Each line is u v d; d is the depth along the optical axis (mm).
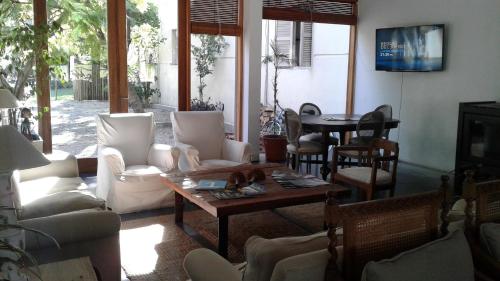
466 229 2162
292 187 3871
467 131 5500
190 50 6676
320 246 1855
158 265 3461
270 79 10062
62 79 5707
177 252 3703
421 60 6797
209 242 3918
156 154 5004
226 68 7090
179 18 6539
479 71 6172
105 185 4715
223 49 7020
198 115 5547
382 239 1812
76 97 6043
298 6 7449
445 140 6680
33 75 5711
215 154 5531
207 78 6930
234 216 4570
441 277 1695
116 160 4531
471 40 6242
